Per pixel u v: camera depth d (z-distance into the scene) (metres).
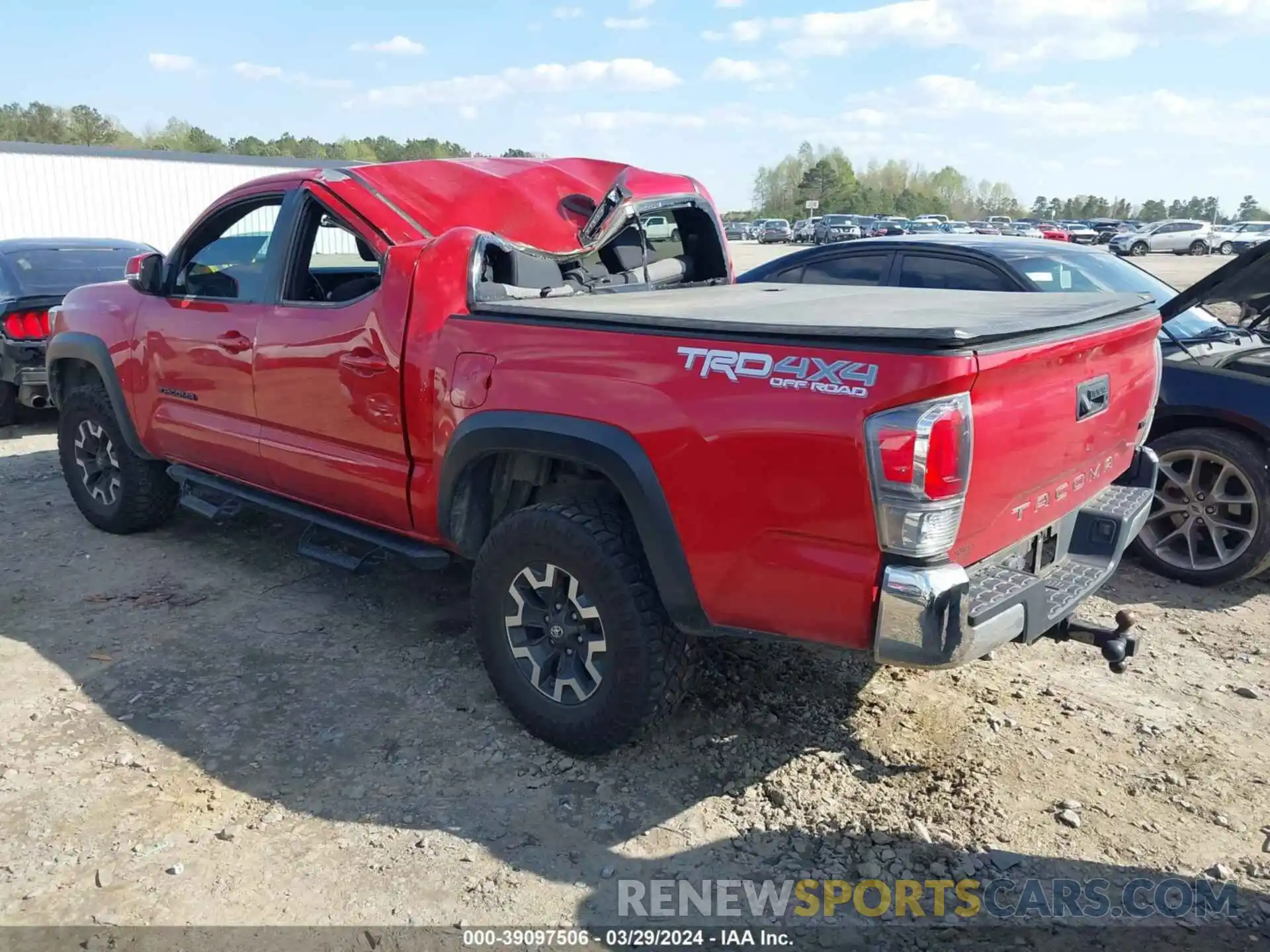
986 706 3.92
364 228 4.14
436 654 4.38
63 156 26.80
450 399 3.62
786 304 3.74
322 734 3.72
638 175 4.90
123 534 5.89
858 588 2.74
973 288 6.04
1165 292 6.17
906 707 3.91
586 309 3.42
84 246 9.39
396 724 3.79
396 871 2.97
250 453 4.67
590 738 3.43
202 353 4.80
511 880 2.94
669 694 3.34
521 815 3.24
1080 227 59.16
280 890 2.89
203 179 29.95
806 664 4.22
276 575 5.29
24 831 3.14
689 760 3.54
